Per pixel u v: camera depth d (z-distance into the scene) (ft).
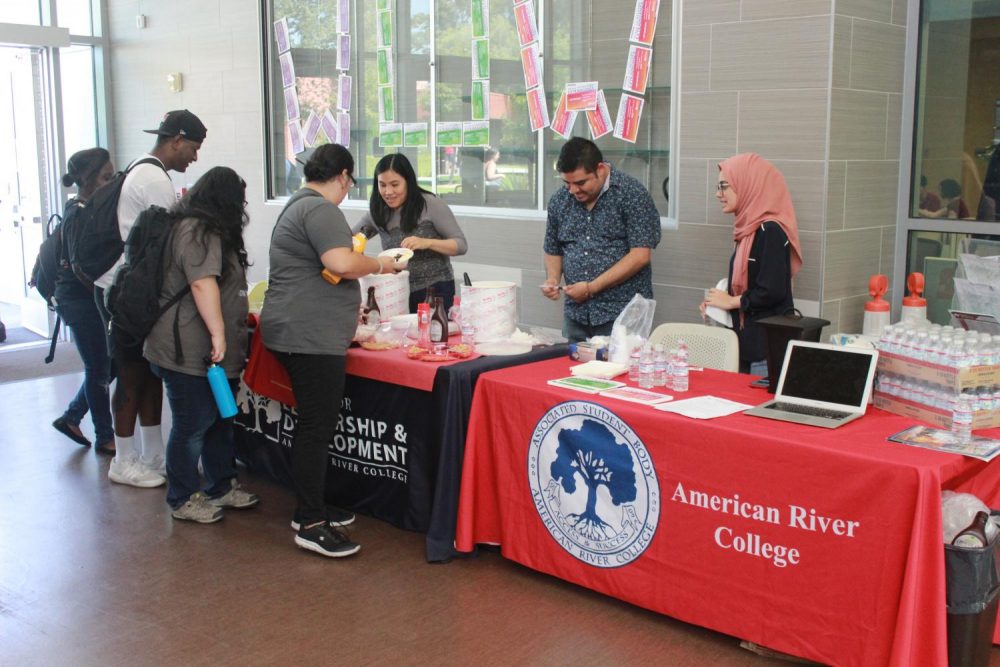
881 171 13.53
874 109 13.21
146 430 14.28
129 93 25.30
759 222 12.23
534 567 10.48
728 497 8.64
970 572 7.72
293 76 21.03
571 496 9.91
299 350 10.92
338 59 19.90
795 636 8.37
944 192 13.57
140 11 24.40
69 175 15.23
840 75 12.51
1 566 11.21
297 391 11.22
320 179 11.12
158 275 11.50
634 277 13.17
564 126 15.87
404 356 11.56
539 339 12.19
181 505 12.53
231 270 11.80
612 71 15.03
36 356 22.86
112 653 9.20
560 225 13.67
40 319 24.99
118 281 12.02
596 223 13.17
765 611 8.55
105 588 10.62
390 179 13.57
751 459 8.42
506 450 10.50
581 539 9.91
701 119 13.84
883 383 9.11
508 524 10.62
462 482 10.71
